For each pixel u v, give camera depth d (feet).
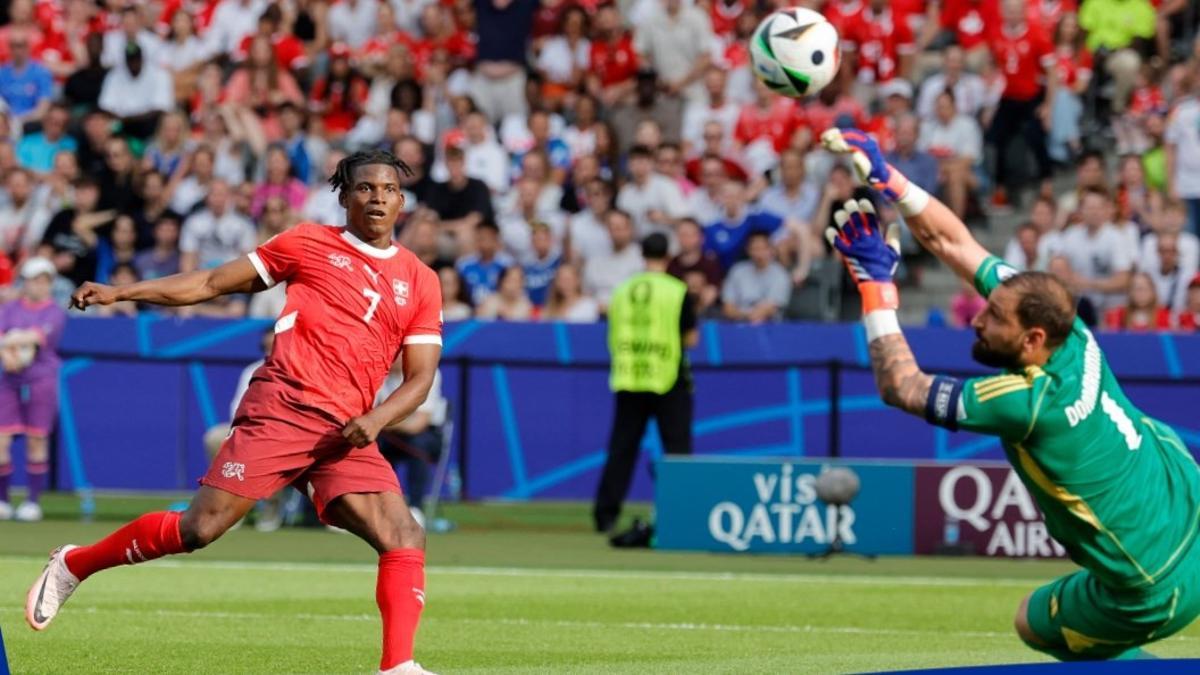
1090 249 194.90
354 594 118.52
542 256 205.67
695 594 121.70
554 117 229.86
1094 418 65.57
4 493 174.19
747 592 123.34
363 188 75.97
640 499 196.85
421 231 192.85
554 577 131.54
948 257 71.31
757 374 191.62
